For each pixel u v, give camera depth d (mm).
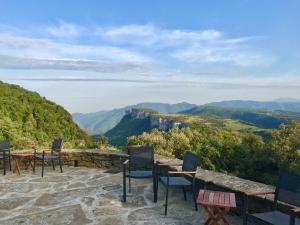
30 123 39750
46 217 5340
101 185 7363
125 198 6102
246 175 43375
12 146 12547
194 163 5574
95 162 9523
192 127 51500
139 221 5090
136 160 6516
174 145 37844
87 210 5641
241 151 44188
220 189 5586
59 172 8898
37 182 7773
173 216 5309
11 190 7082
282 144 48469
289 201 3967
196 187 6223
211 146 42906
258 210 4906
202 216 5309
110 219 5188
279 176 4160
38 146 13211
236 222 5027
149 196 6445
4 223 5117
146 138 36812
